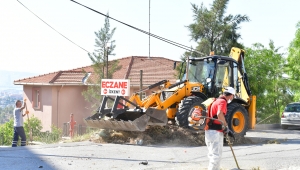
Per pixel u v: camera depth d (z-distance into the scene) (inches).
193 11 920.3
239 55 673.6
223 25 903.7
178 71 917.8
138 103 570.3
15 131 614.2
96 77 961.5
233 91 365.7
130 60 1291.8
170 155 466.9
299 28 1089.4
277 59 1016.2
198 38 925.2
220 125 358.0
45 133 940.0
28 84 1227.9
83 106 1197.7
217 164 359.9
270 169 392.2
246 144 589.3
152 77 1125.7
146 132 569.3
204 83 614.9
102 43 931.3
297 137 694.5
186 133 560.4
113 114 554.3
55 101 1181.1
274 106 1042.1
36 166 398.3
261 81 979.3
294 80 1048.2
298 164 416.5
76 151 486.6
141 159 440.5
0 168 388.8
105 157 449.4
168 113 598.2
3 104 4726.9
